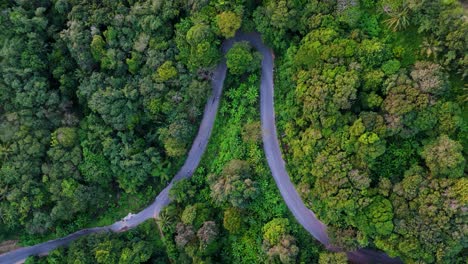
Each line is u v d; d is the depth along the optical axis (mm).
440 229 53344
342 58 58469
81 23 70875
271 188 67688
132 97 70750
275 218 66250
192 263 70188
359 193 57719
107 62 71312
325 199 59906
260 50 69750
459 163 52500
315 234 65750
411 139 57594
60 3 71875
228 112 72188
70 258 72500
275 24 62906
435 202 53156
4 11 71125
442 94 54156
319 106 58875
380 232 56406
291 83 65812
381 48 55969
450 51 53312
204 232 67188
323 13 60406
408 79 54938
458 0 55562
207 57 66312
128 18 69188
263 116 69750
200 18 65938
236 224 66562
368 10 59750
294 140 64375
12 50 70812
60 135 72125
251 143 68938
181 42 67812
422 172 55562
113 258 71438
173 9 67750
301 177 65125
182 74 69562
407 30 57219
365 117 56781
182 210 72812
